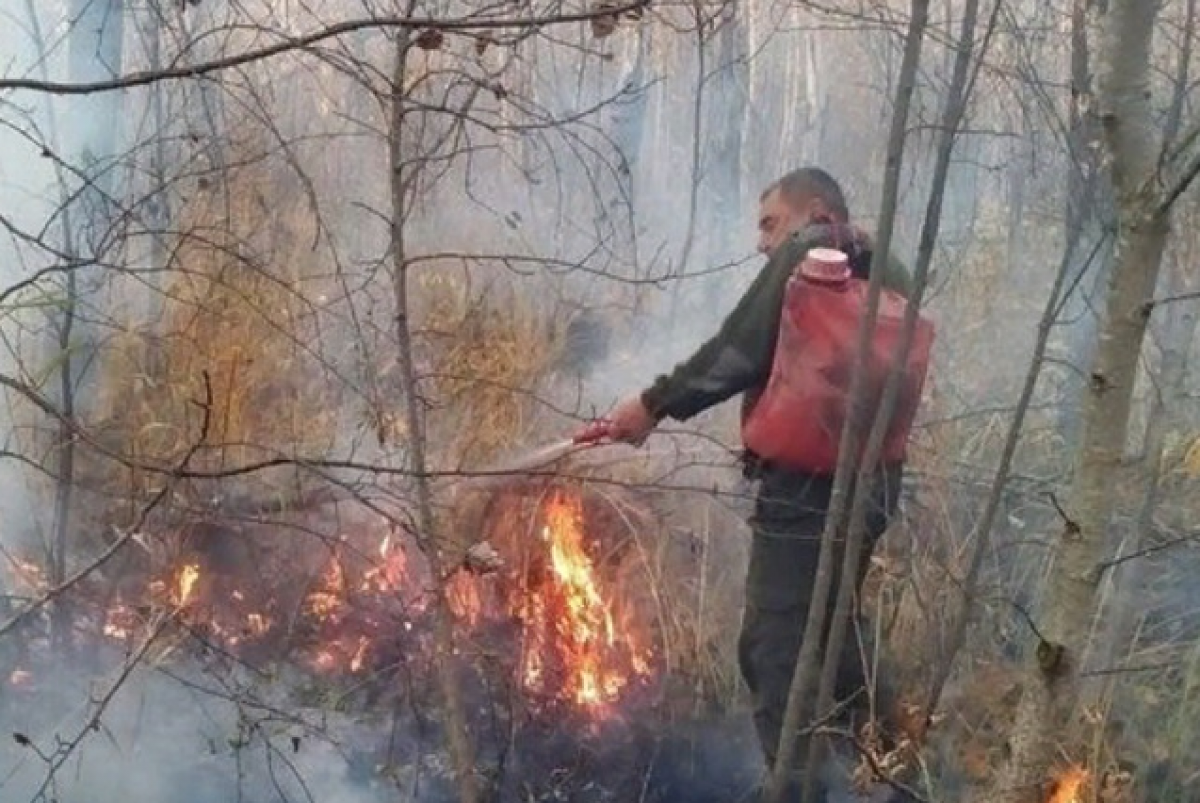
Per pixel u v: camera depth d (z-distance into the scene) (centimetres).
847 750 317
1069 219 314
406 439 355
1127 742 329
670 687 360
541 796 328
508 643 354
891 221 235
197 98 379
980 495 374
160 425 345
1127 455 385
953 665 344
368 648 347
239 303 380
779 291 299
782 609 304
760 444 299
